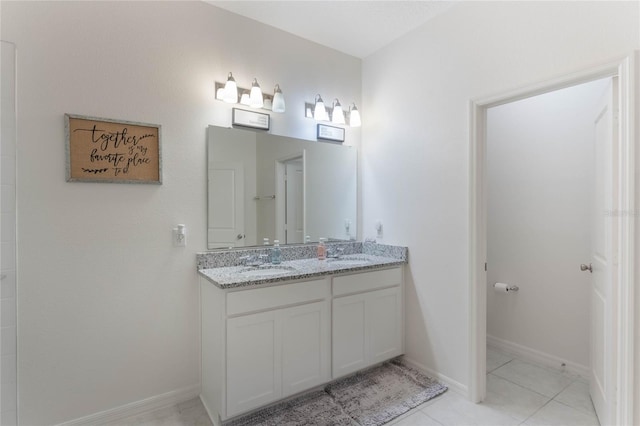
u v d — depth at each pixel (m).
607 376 1.70
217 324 1.87
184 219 2.15
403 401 2.10
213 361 1.94
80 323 1.83
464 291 2.20
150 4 2.03
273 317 1.96
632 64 1.49
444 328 2.32
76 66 1.81
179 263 2.13
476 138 2.13
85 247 1.84
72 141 1.79
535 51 1.84
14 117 1.66
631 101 1.50
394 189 2.71
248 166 2.41
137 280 1.99
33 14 1.70
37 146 1.71
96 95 1.86
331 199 2.84
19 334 1.69
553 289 2.59
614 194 1.61
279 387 1.98
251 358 1.88
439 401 2.12
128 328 1.97
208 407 2.02
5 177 1.65
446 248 2.32
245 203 2.40
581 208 2.44
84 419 1.84
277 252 2.45
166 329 2.09
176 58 2.12
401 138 2.65
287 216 2.61
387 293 2.51
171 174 2.10
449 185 2.30
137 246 1.99
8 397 1.67
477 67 2.12
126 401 1.96
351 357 2.30
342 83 2.92
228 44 2.32
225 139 2.30
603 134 1.81
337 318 2.23
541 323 2.65
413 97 2.56
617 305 1.59
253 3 2.24
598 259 1.89
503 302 2.90
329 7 2.28
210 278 1.94
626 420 1.52
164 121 2.07
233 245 2.35
